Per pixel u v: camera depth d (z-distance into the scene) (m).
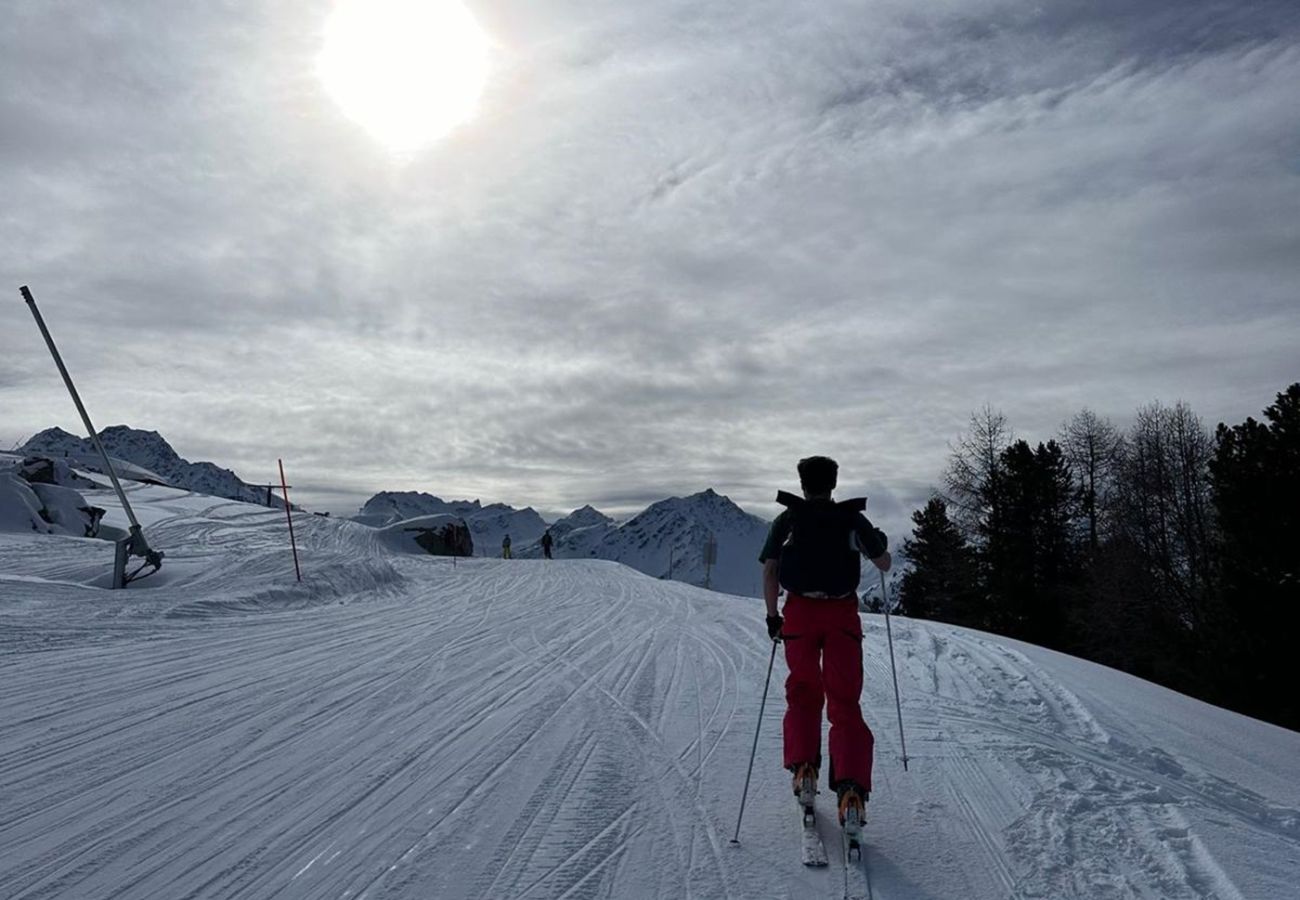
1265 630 30.67
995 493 47.06
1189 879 4.02
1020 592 46.00
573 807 4.80
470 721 6.59
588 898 3.76
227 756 5.61
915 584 56.62
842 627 4.62
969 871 4.10
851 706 4.48
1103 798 5.07
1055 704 7.67
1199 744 6.86
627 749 5.92
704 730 6.45
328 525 41.09
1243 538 31.67
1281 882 3.97
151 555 17.53
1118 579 39.56
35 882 3.80
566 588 21.17
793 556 4.68
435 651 9.90
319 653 9.62
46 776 5.14
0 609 11.57
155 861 4.03
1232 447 32.84
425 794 4.96
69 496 29.95
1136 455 43.88
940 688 8.10
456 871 3.98
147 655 9.07
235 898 3.68
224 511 40.84
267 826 4.46
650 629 12.37
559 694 7.62
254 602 14.34
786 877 4.01
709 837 4.44
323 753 5.71
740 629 12.41
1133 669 39.22
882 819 4.73
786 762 4.55
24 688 7.29
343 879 3.88
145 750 5.69
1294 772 6.48
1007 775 5.49
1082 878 4.04
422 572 27.31
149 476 62.25
